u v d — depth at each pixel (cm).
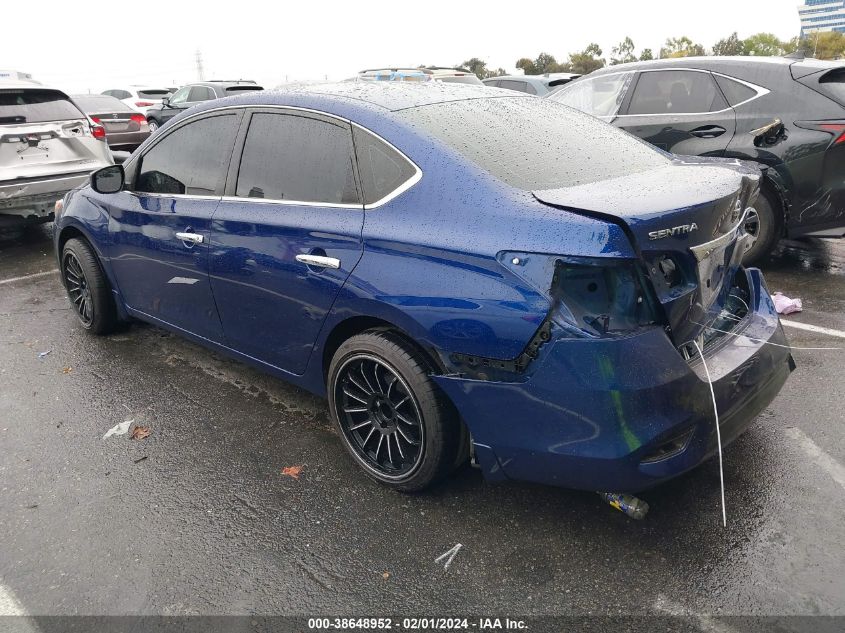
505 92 344
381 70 1176
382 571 239
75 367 418
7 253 712
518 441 232
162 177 373
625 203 217
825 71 495
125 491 291
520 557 243
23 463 314
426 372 254
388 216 257
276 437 331
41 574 243
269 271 302
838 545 241
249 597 230
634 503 258
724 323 262
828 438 306
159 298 390
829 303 472
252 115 324
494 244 224
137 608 227
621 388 210
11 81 692
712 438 231
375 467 286
